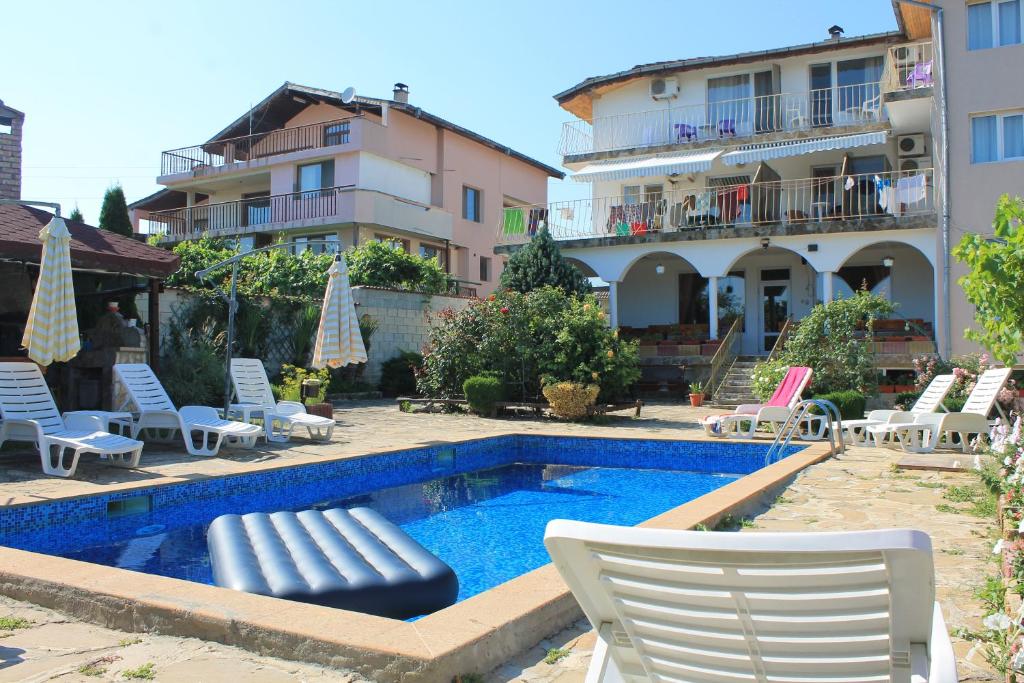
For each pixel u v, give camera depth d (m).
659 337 22.92
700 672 2.21
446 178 30.94
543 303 17.00
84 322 14.88
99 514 7.13
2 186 19.97
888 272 21.72
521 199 35.56
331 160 27.98
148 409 10.13
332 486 9.45
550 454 12.74
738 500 6.42
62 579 4.07
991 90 17.27
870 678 2.05
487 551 6.83
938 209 17.91
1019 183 17.00
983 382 11.21
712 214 21.88
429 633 3.32
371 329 20.72
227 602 3.72
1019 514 4.08
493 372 16.75
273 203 28.66
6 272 13.29
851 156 21.88
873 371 15.34
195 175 30.52
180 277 21.56
